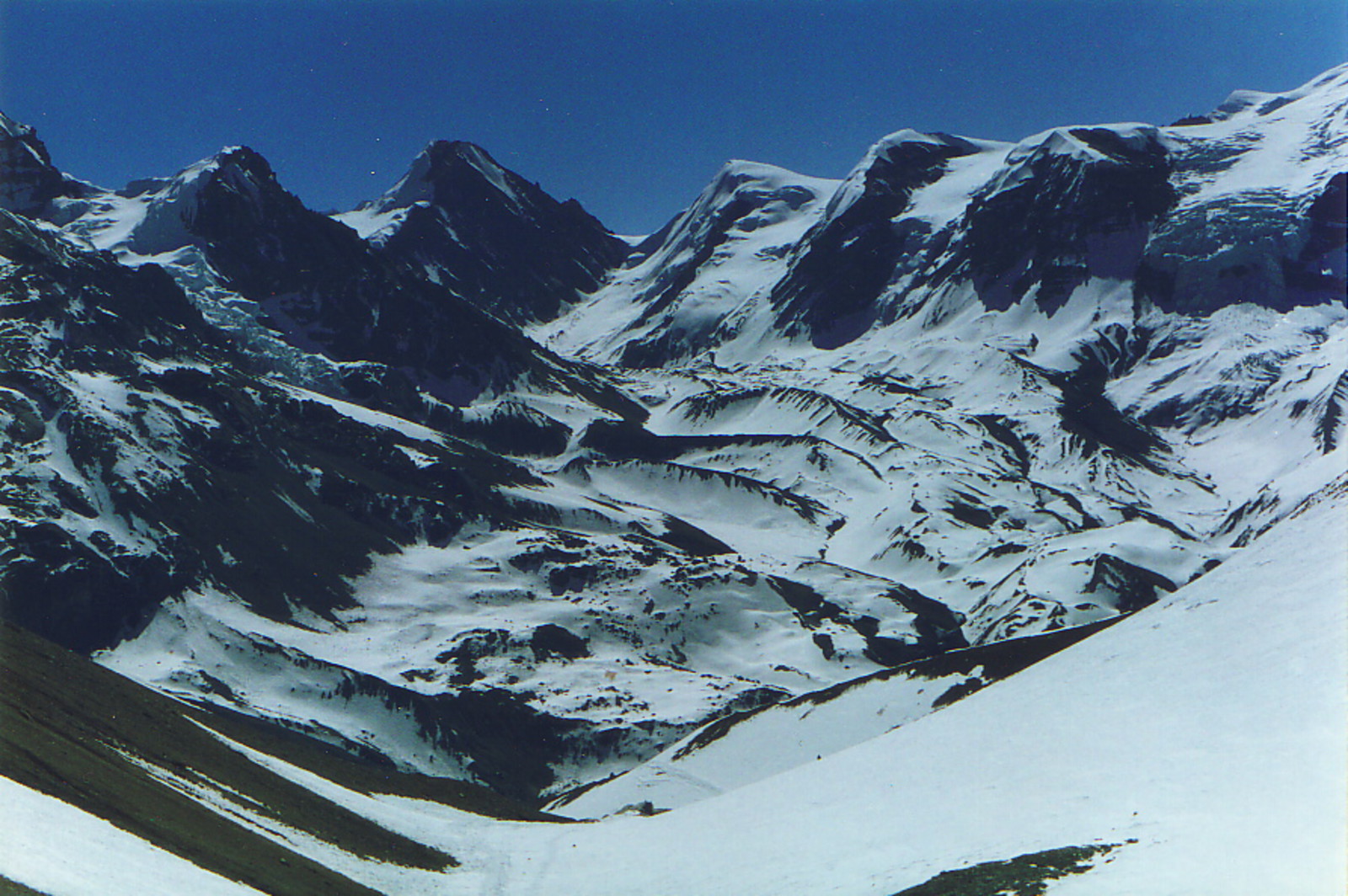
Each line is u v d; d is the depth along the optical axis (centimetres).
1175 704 5116
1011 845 4141
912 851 4541
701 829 6544
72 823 3416
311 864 5012
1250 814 3700
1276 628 5331
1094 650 6556
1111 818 4094
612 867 6188
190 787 5072
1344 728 4106
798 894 4447
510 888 6044
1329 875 3141
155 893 3156
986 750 5709
